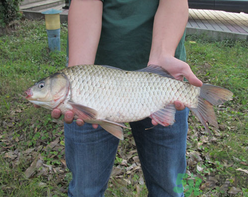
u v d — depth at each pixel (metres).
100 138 1.73
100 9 1.69
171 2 1.66
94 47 1.64
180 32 1.66
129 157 3.47
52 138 3.79
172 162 1.82
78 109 1.48
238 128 4.07
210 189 2.95
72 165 1.85
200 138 3.89
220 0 8.80
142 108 1.57
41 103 1.54
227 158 3.47
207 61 6.40
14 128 3.95
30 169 3.12
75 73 1.52
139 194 2.72
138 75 1.58
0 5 7.85
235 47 7.43
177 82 1.60
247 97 4.88
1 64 5.64
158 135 1.77
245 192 2.88
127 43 1.72
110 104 1.53
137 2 1.69
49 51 6.54
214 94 1.60
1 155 3.35
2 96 4.59
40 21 8.88
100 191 1.92
